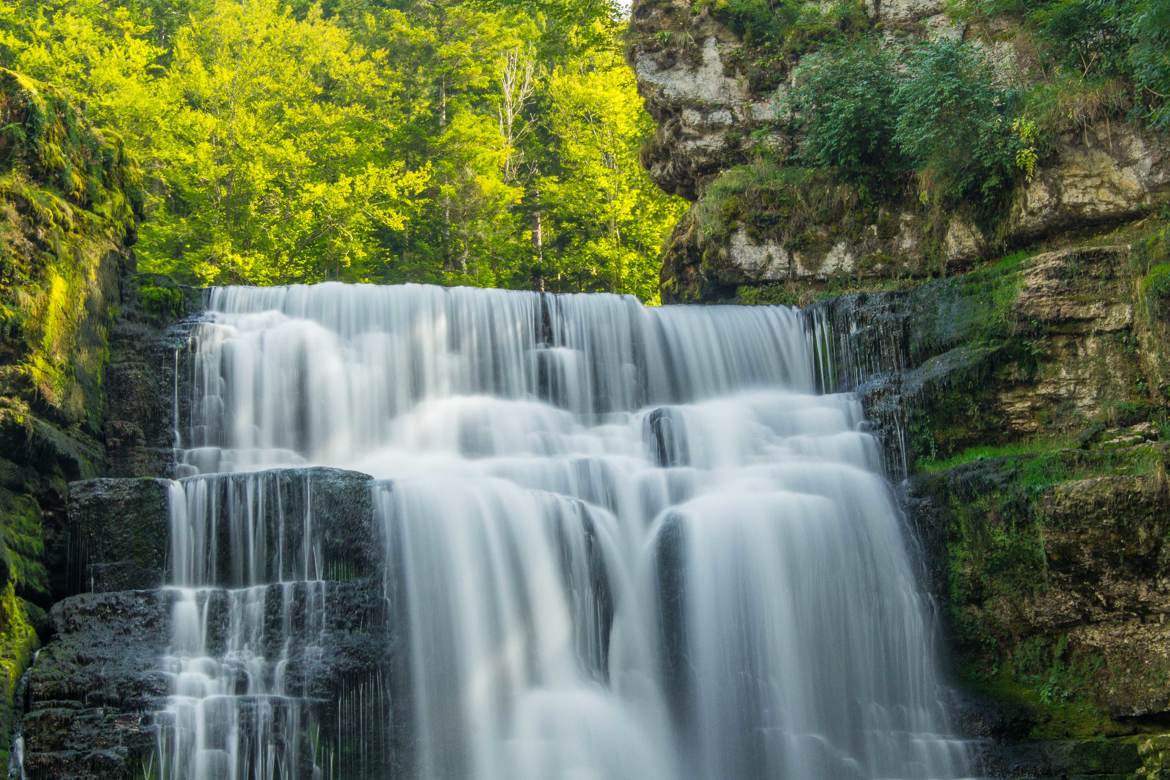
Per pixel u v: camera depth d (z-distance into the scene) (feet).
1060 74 75.46
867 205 83.76
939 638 61.46
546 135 163.63
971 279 69.51
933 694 59.88
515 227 144.46
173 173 120.37
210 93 122.01
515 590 54.90
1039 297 65.41
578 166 146.72
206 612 49.73
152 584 52.75
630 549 58.85
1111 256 64.69
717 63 92.73
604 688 55.52
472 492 55.42
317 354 68.95
